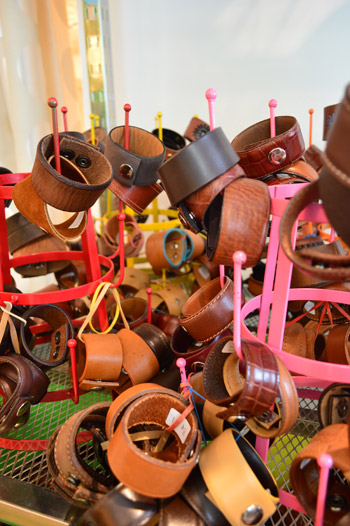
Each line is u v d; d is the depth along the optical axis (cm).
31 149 132
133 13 155
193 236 117
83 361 74
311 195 42
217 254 51
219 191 51
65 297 67
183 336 80
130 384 74
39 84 130
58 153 57
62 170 65
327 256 36
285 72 149
